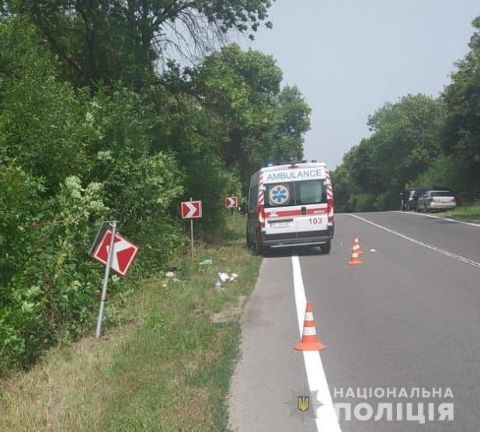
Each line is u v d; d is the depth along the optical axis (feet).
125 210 47.55
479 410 19.08
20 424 19.10
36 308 27.53
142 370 23.98
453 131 157.58
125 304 37.60
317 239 67.10
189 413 19.04
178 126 79.25
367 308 35.58
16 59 41.32
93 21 65.62
